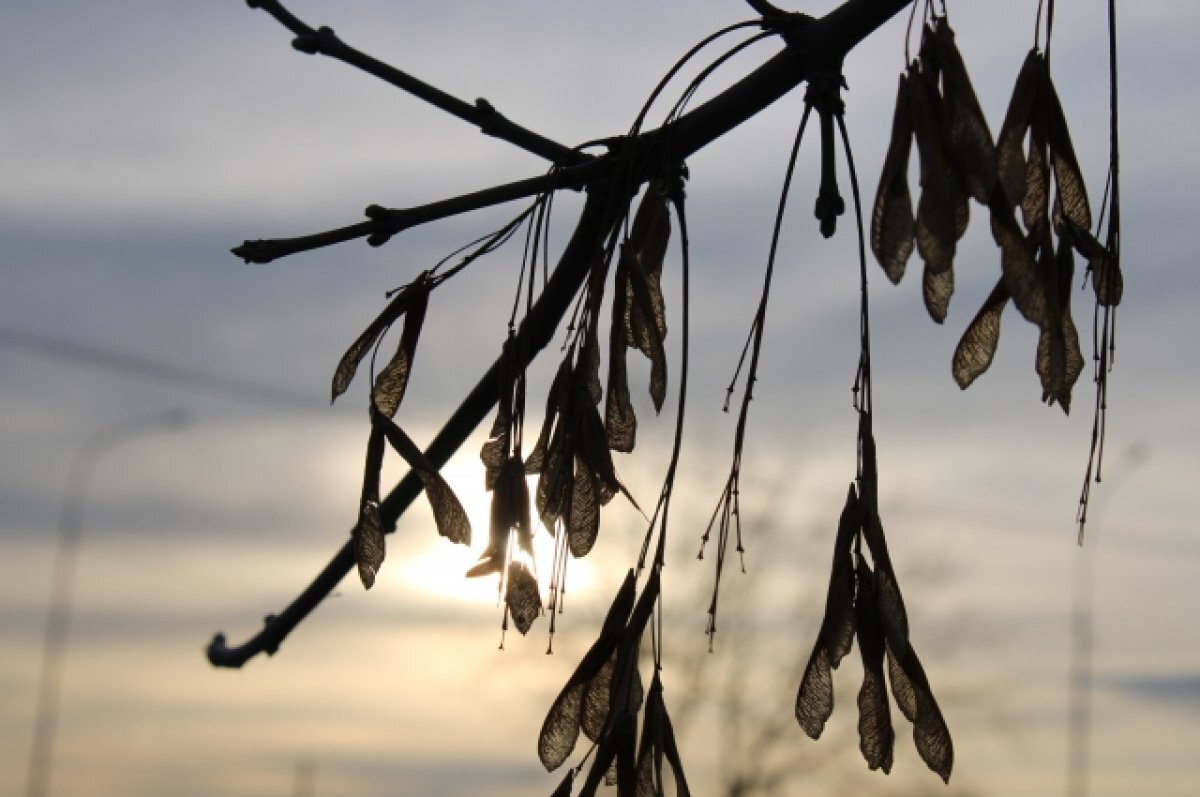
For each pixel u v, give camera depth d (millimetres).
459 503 2691
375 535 2734
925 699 2270
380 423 2750
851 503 2357
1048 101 2379
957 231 2145
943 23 2240
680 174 2771
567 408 2516
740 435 2482
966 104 2188
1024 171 2281
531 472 2652
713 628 2428
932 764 2258
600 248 2615
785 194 2590
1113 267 2471
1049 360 2260
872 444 2369
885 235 2160
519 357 2680
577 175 2814
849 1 2732
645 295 2545
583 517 2494
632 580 2441
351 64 2871
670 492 2459
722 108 2771
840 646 2311
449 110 2934
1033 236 2340
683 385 2539
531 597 2484
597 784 2320
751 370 2504
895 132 2201
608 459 2480
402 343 2793
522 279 2758
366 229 2852
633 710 2350
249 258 2850
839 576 2330
